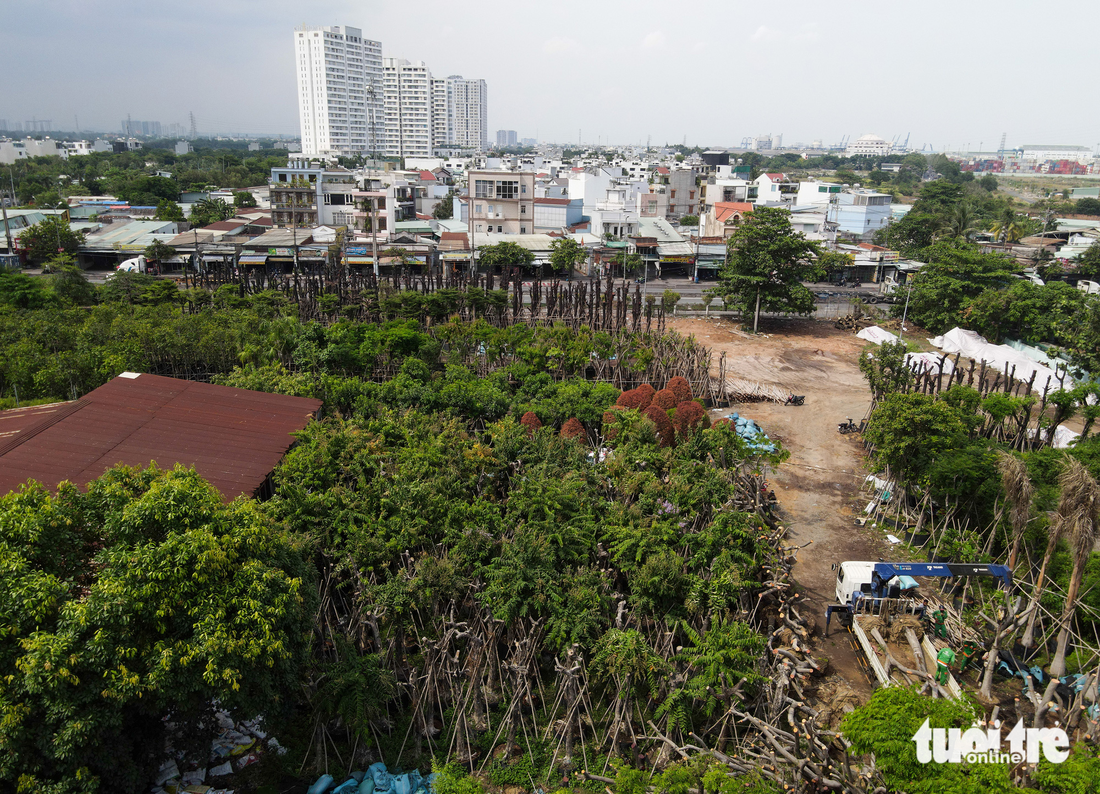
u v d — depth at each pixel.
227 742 23.67
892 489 39.94
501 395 45.53
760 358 68.62
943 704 19.73
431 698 23.95
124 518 20.30
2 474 29.64
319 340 54.41
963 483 35.34
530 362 53.75
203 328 55.06
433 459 34.16
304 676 24.55
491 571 26.55
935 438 36.88
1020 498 28.58
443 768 23.20
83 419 34.91
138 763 20.31
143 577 19.09
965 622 28.70
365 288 75.69
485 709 25.42
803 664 26.72
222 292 71.31
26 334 52.72
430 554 28.67
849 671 28.08
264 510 27.50
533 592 26.11
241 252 101.81
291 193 118.94
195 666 19.23
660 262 110.19
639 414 42.28
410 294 67.44
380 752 23.23
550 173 171.88
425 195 152.50
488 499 34.22
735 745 23.69
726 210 119.19
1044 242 126.88
